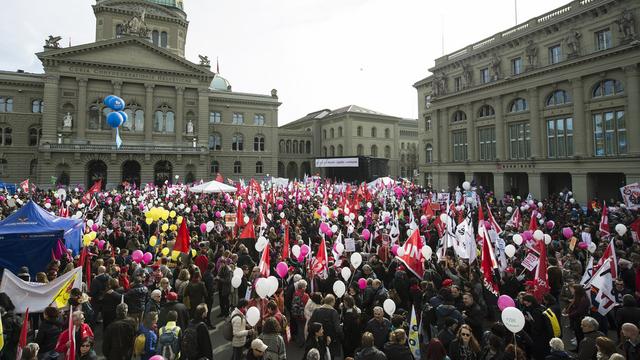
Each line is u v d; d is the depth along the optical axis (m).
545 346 8.32
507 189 42.75
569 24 35.66
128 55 57.84
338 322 8.82
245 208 25.83
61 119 54.69
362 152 81.75
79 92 55.16
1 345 7.23
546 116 38.06
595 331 7.64
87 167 54.97
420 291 11.16
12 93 56.81
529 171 39.62
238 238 16.91
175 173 59.91
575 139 35.16
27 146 57.16
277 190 37.75
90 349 8.00
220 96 70.06
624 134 32.03
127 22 63.97
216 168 69.50
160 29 67.94
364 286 10.73
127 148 56.03
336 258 13.30
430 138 55.25
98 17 64.38
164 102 60.94
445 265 13.25
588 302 9.91
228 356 10.69
